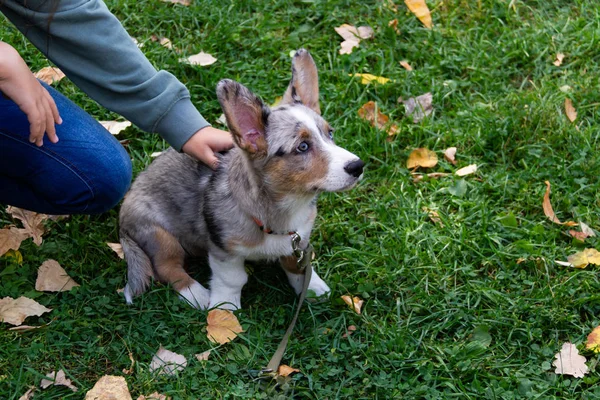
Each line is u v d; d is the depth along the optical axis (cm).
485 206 206
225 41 239
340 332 184
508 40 243
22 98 165
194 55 234
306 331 186
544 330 185
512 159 217
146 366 177
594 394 173
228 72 232
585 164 213
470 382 177
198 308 189
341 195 209
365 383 176
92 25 176
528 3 256
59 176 184
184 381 175
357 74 233
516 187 210
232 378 177
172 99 181
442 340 184
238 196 182
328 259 199
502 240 201
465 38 244
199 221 189
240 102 174
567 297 188
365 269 195
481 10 252
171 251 192
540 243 199
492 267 197
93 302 187
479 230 201
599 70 236
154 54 233
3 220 200
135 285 189
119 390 172
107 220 203
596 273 194
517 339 184
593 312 187
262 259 192
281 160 178
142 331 183
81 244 196
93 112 221
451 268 194
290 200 181
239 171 181
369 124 221
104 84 179
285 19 248
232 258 186
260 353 181
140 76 179
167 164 193
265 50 238
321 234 202
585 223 203
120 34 179
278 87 229
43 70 226
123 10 244
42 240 198
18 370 176
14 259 193
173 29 243
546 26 246
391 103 231
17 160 182
